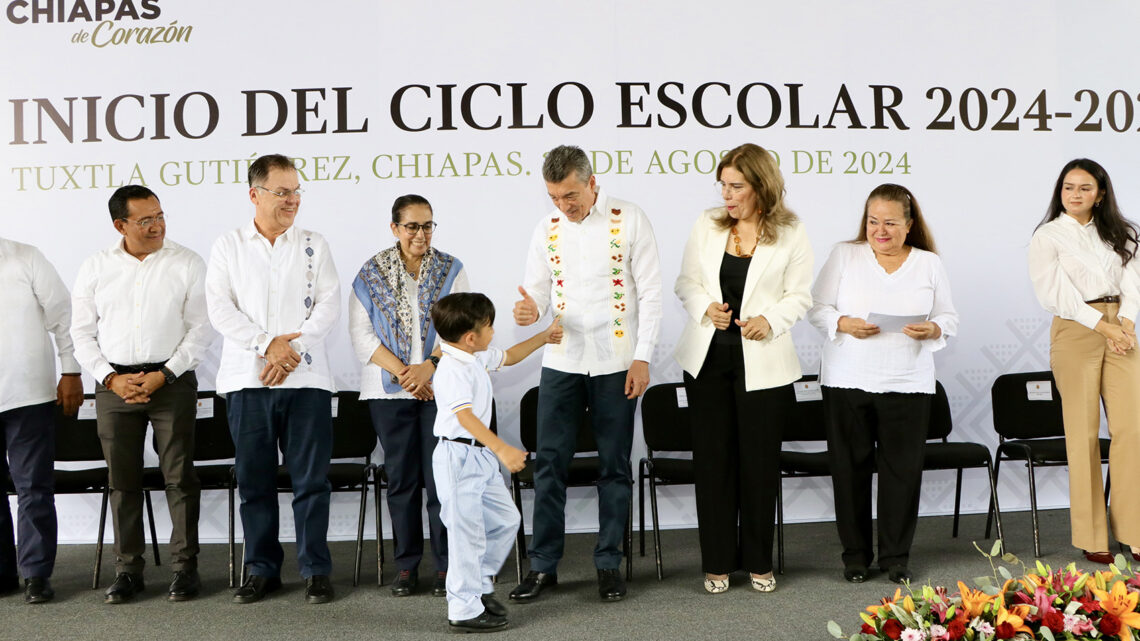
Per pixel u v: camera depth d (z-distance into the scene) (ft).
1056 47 16.29
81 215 15.43
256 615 10.76
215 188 15.44
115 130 15.46
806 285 11.33
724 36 15.72
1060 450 12.96
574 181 10.79
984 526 14.93
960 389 15.99
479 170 15.49
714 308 11.00
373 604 11.18
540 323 15.51
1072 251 12.48
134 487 11.84
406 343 11.50
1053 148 16.25
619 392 11.34
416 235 11.55
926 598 7.22
